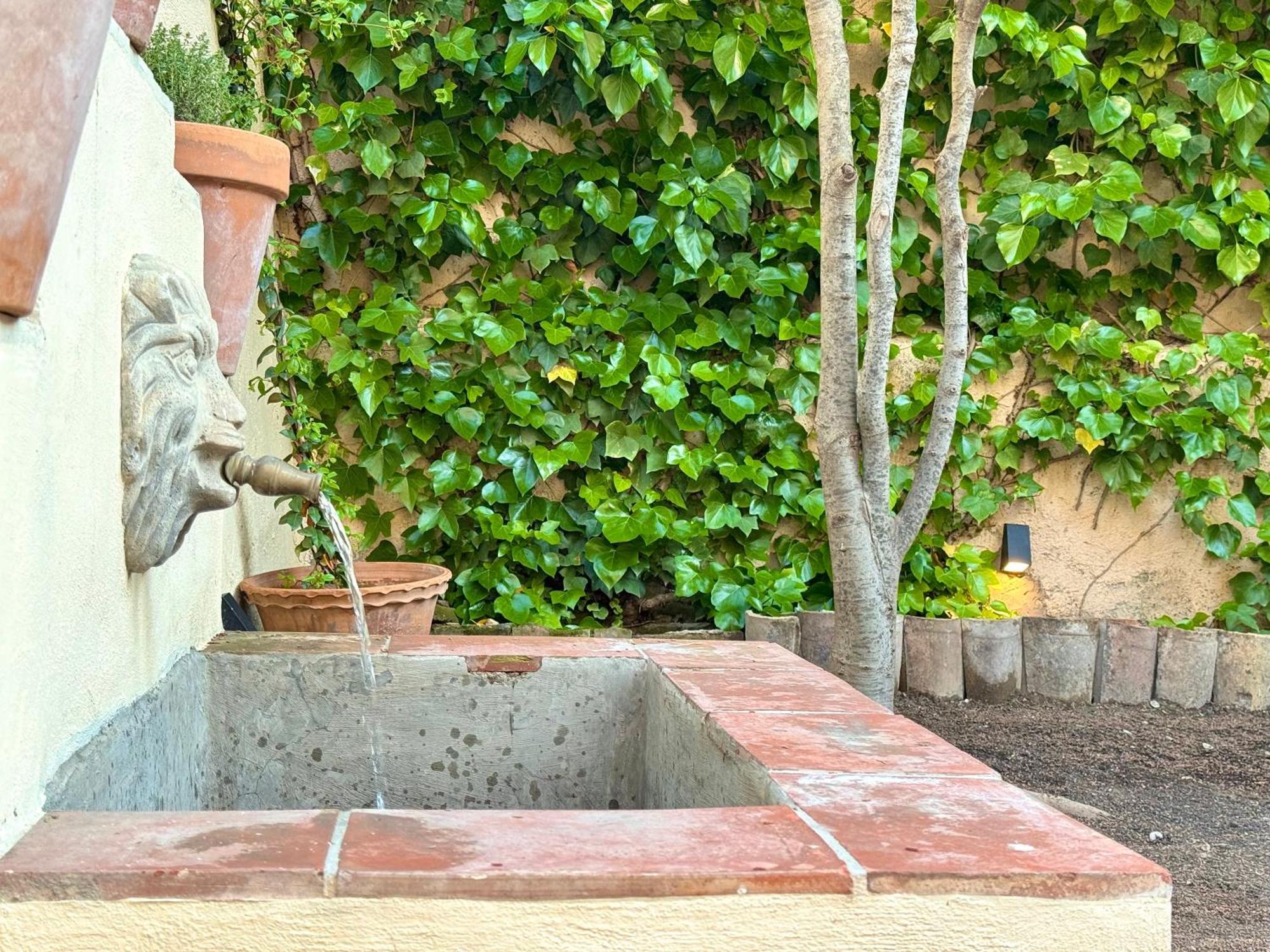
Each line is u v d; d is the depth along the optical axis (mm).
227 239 2316
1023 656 4305
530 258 4305
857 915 971
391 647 2062
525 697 1996
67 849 988
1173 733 3928
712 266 4391
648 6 4398
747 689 1732
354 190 4164
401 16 4168
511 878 944
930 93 4648
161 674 1706
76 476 1264
